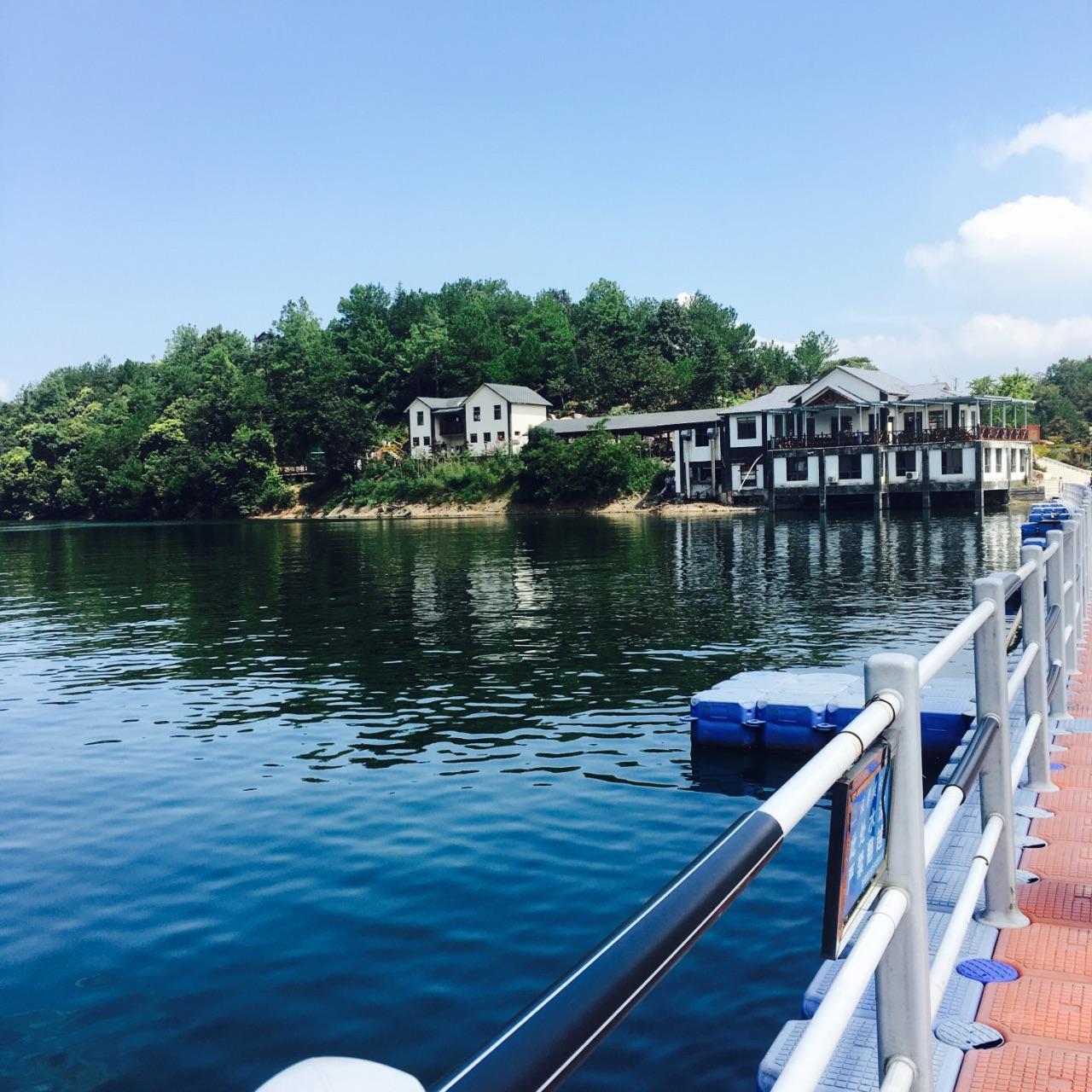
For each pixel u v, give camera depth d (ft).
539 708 49.73
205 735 46.24
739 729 41.09
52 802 36.70
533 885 28.02
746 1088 18.04
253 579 123.54
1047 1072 10.43
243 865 29.99
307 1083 2.41
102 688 58.13
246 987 22.74
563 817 33.55
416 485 309.83
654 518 238.68
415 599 97.50
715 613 81.71
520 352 376.27
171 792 37.65
